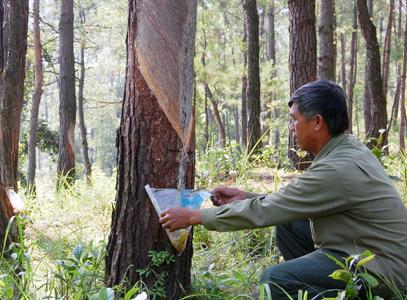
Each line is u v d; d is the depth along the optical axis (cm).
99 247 341
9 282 287
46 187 922
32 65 1485
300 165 741
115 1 1880
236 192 297
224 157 637
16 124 596
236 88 1698
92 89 3378
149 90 275
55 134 1702
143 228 282
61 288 287
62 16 1054
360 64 2728
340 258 252
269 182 606
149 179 279
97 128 3828
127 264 285
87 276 298
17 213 401
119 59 2238
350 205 247
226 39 1734
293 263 258
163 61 272
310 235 296
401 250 245
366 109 1717
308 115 260
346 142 260
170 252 283
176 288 287
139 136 279
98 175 888
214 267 364
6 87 587
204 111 1620
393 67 2934
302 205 250
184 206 272
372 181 247
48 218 562
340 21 2100
